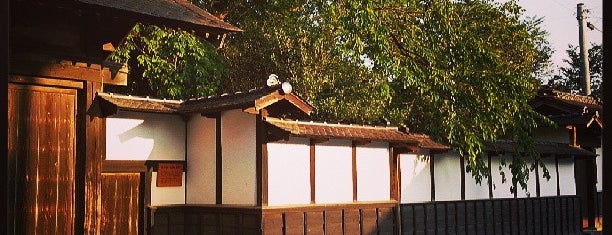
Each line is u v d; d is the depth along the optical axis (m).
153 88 17.17
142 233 10.96
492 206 15.85
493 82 13.62
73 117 8.09
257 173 10.65
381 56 13.31
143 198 11.05
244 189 10.91
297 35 17.16
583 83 26.66
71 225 8.01
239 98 10.88
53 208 7.82
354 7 13.43
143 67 18.20
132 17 7.53
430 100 14.25
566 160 18.84
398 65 13.37
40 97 7.73
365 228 12.26
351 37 13.45
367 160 12.59
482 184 15.77
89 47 8.09
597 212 20.53
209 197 11.50
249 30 18.80
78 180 8.09
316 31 16.80
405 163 13.73
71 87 8.00
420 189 14.08
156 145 11.37
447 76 13.66
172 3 9.04
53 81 7.75
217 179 11.35
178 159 11.80
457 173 15.16
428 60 13.91
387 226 12.74
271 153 10.83
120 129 10.77
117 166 10.58
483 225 15.51
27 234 7.50
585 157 19.33
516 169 14.39
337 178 11.96
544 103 19.94
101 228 10.31
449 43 14.01
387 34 13.73
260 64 18.98
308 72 16.92
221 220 11.19
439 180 14.63
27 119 7.56
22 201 7.47
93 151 8.20
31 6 7.39
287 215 10.87
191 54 16.34
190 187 11.85
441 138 14.46
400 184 13.54
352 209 12.06
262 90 10.76
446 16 14.16
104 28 8.05
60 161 7.91
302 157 11.38
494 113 13.62
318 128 11.45
